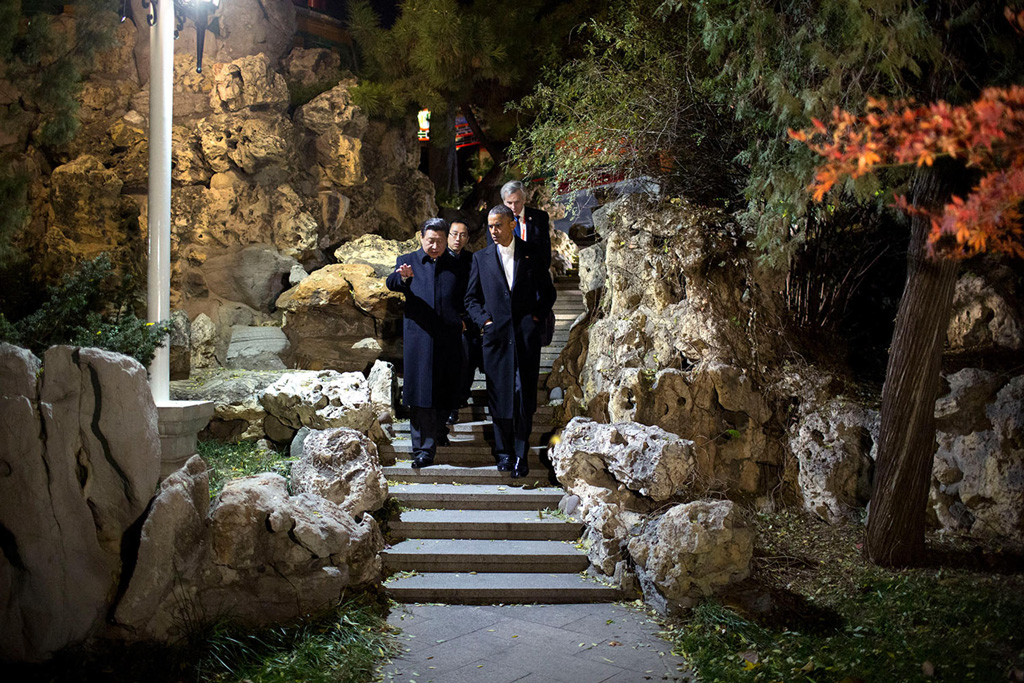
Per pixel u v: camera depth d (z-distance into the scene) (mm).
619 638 4988
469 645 4859
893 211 6270
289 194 9250
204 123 8914
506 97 10773
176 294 8703
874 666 4434
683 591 5238
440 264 7000
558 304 9617
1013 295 6648
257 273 8828
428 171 12742
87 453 4703
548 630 5098
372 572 5441
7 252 7094
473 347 7211
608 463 6281
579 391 7609
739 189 7363
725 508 5445
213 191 8961
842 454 6426
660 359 6934
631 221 7371
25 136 8203
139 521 4809
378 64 10320
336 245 9820
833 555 5914
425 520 6238
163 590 4652
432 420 6926
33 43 7930
